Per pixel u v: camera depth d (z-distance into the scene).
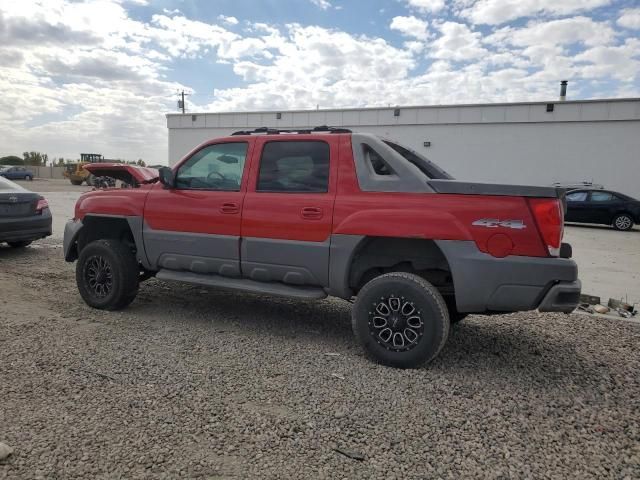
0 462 2.43
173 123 31.59
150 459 2.51
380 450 2.68
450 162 24.98
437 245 3.71
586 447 2.78
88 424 2.84
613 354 4.33
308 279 4.23
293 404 3.18
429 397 3.35
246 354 4.07
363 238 3.94
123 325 4.75
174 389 3.34
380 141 4.10
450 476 2.46
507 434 2.89
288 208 4.25
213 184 4.74
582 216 17.84
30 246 9.53
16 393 3.20
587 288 7.40
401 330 3.84
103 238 5.69
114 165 5.57
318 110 27.59
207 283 4.67
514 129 23.72
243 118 29.61
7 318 4.82
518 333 4.91
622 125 21.92
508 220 3.55
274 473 2.44
